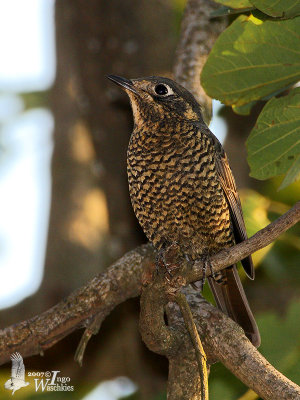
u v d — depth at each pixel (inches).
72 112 605.3
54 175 597.6
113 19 481.4
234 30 352.8
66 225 574.2
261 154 383.2
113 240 521.0
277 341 429.1
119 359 528.4
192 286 386.6
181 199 414.9
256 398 420.8
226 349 348.2
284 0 325.7
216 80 374.0
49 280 554.9
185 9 483.8
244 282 506.0
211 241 427.8
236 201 429.7
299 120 370.0
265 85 374.3
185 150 413.7
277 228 331.6
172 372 364.2
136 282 394.0
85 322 395.9
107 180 512.7
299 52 355.3
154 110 427.2
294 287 499.8
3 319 538.0
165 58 490.6
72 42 500.4
